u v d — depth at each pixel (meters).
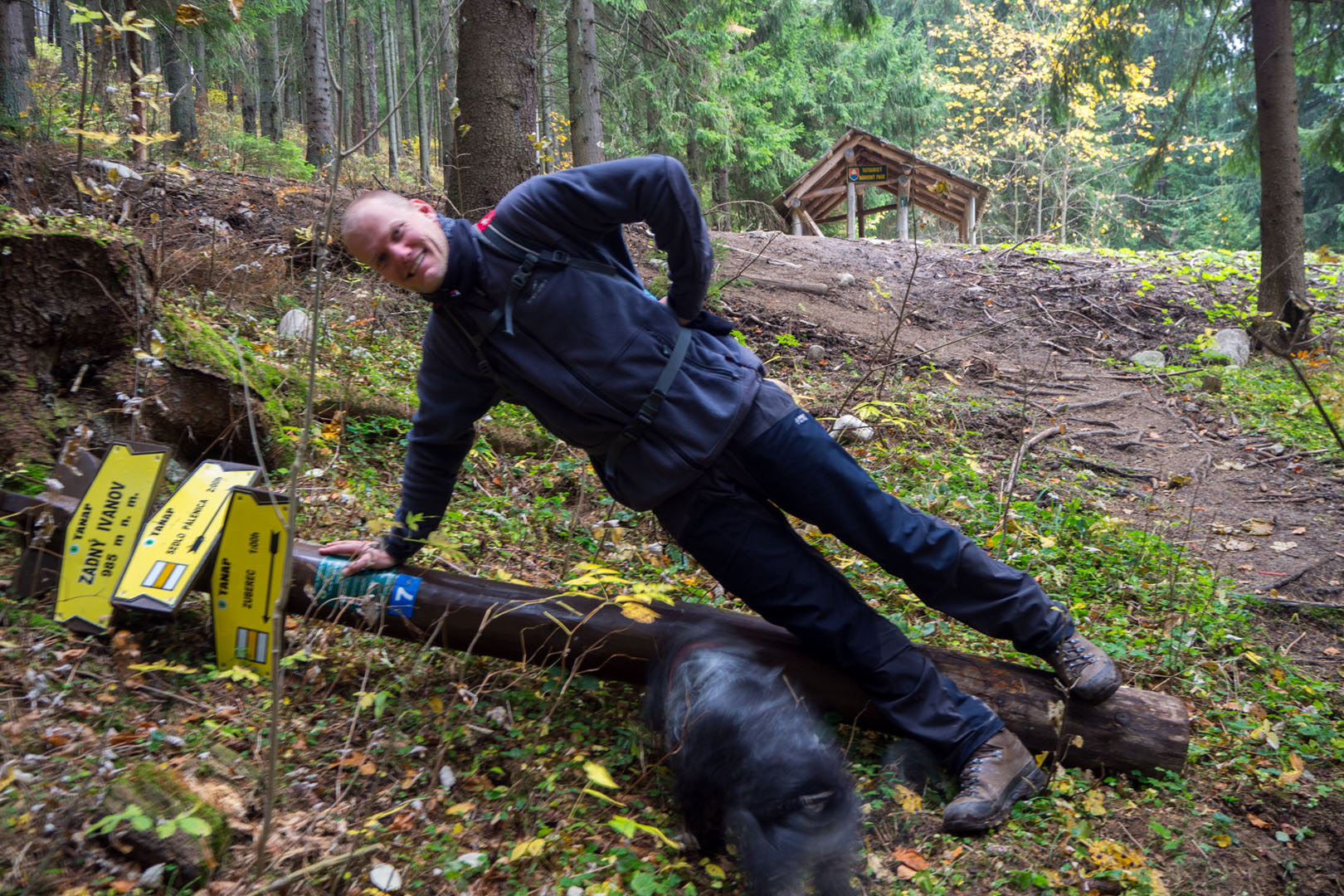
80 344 3.51
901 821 2.61
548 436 5.02
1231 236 25.06
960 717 2.67
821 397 6.39
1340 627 4.16
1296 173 8.20
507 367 2.56
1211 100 30.05
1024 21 27.73
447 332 2.60
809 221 17.62
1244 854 2.57
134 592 2.78
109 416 3.52
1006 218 33.47
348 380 4.78
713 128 18.17
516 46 7.48
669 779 2.62
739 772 2.27
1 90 9.54
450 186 7.50
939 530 2.67
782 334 7.59
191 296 5.20
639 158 2.42
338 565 2.91
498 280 2.46
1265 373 7.66
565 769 2.68
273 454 4.04
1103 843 2.45
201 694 2.72
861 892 2.26
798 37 21.22
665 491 2.59
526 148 7.57
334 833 2.30
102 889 1.99
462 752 2.71
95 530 2.89
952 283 9.70
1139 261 10.66
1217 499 5.70
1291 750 3.04
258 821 2.30
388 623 2.91
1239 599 4.25
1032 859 2.49
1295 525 5.28
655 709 2.64
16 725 2.28
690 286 2.52
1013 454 6.09
